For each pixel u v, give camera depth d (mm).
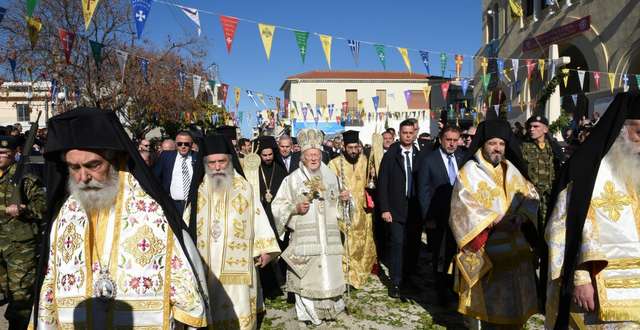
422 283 6711
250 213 4340
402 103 38438
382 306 5719
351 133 6746
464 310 4152
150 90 15758
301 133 5316
